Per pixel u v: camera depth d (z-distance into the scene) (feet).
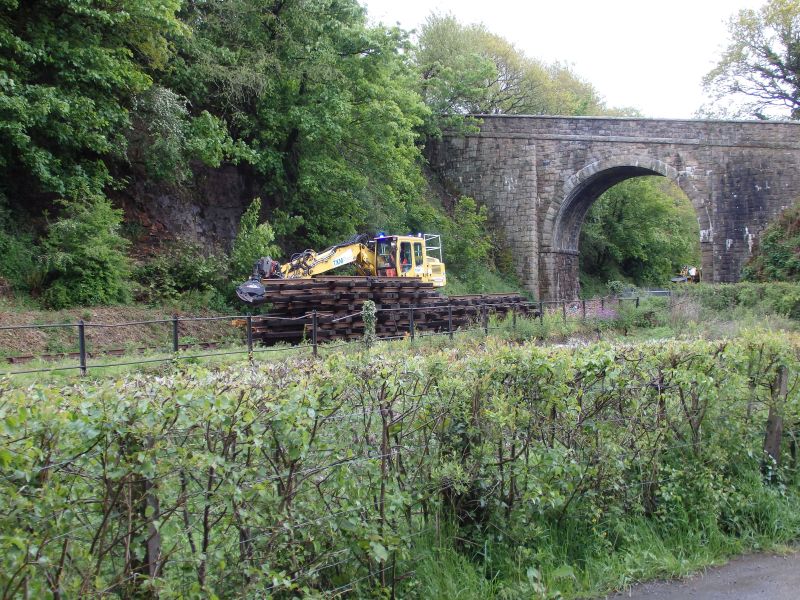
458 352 17.52
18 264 53.98
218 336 56.80
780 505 18.62
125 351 46.19
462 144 127.75
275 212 79.25
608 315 75.51
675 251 187.42
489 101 154.30
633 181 163.43
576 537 16.51
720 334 58.70
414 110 102.32
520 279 123.03
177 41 70.13
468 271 113.29
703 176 109.81
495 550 15.44
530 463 15.64
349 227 86.07
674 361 18.24
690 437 18.84
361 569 13.44
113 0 57.41
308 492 12.75
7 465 9.01
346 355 15.10
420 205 111.65
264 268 62.34
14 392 10.11
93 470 10.18
